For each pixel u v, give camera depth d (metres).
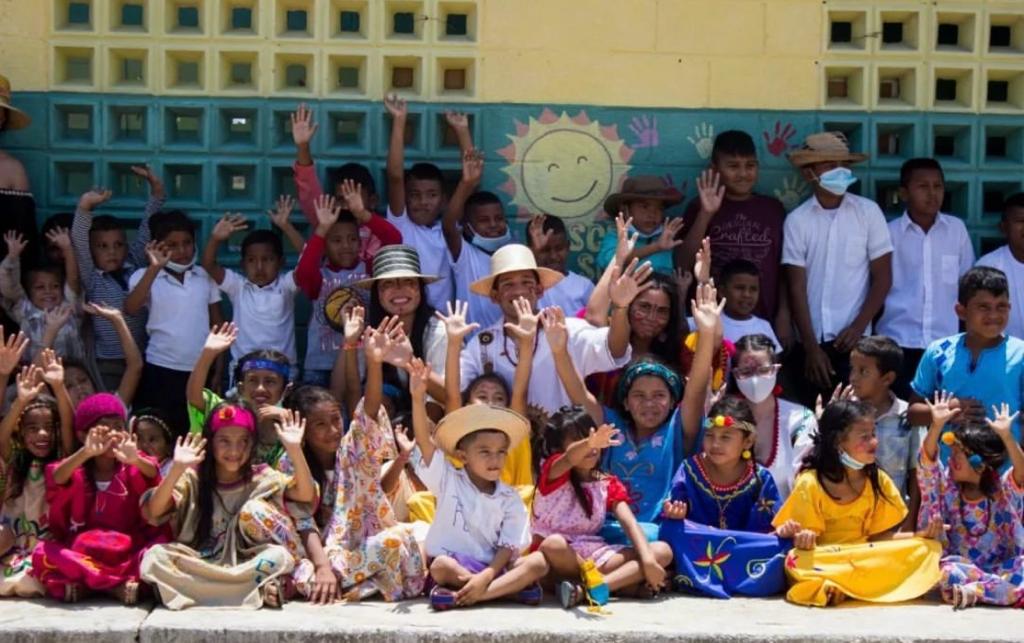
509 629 5.29
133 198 7.61
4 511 6.03
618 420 6.44
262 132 7.54
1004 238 7.68
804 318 7.32
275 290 7.20
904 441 6.49
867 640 5.28
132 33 7.48
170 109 7.54
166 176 7.56
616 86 7.63
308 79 7.57
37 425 6.01
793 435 6.48
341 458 5.95
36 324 6.96
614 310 6.58
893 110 7.65
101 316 7.14
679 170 7.66
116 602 5.68
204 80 7.53
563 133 7.63
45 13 7.44
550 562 5.74
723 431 5.98
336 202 7.32
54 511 5.86
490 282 6.84
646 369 6.32
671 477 6.27
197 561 5.62
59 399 6.07
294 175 7.62
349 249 7.19
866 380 6.45
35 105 7.47
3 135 7.48
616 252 6.72
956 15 7.66
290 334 7.26
